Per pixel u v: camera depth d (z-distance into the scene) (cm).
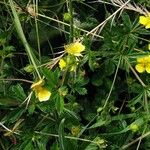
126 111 40
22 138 34
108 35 37
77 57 37
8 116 34
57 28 40
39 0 42
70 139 34
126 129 35
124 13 38
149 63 36
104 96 39
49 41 41
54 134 34
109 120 35
